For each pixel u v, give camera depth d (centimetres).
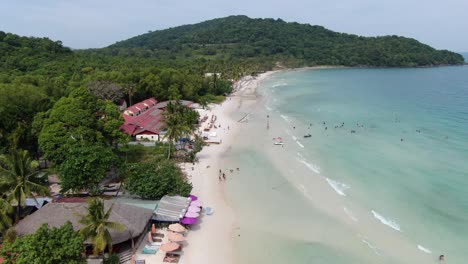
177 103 10062
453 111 12350
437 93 16875
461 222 4978
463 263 4091
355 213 5306
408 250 4381
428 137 9162
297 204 5622
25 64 14225
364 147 8419
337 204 5594
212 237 4709
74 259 3162
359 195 5872
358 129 10150
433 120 11069
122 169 5622
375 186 6200
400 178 6506
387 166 7131
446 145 8431
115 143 7325
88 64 15712
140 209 4631
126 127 8888
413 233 4744
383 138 9169
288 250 4438
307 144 8744
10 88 7094
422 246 4453
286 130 10131
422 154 7819
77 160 5097
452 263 4106
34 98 7212
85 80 11819
